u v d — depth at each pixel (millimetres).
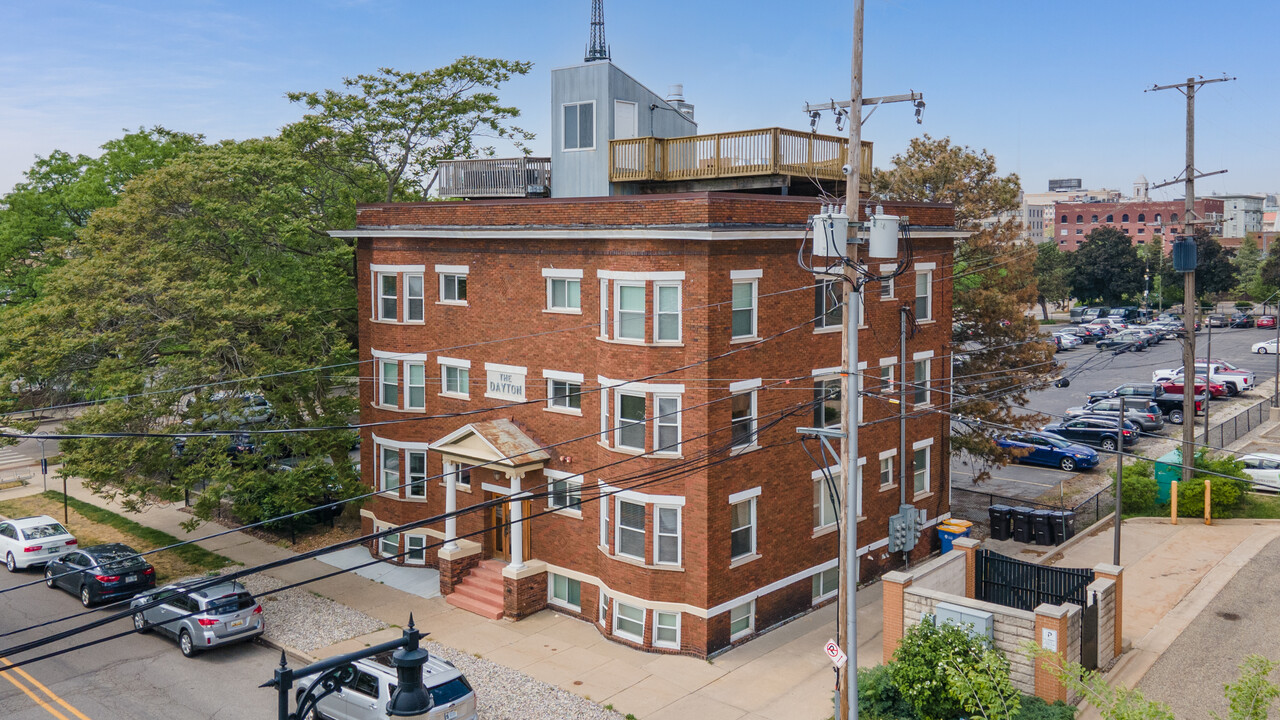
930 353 30953
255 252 33938
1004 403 35938
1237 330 94812
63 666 22984
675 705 20438
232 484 26562
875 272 27953
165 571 29875
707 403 22641
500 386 27547
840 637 18141
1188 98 33906
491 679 21766
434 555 29797
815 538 26406
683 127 33281
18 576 30469
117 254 29641
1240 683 12820
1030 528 31891
